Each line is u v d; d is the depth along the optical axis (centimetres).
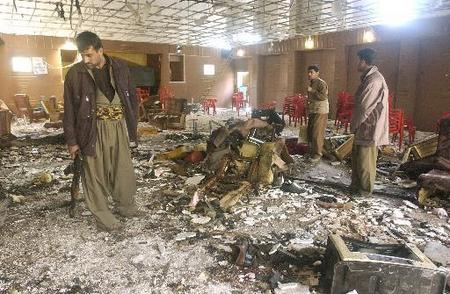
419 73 1070
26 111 1238
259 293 252
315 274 273
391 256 248
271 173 465
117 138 349
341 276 235
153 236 340
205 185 446
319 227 365
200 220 374
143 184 503
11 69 1372
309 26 1203
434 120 1049
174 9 994
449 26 961
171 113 1081
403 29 1075
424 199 423
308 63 1480
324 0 879
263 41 1614
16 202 427
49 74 1460
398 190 479
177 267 285
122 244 323
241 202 432
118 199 373
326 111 626
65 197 449
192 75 1823
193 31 1368
